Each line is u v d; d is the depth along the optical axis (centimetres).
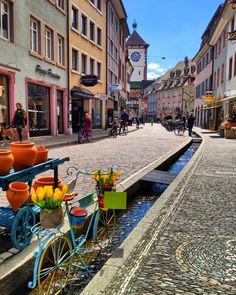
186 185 748
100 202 437
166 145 1720
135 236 432
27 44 1783
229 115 2548
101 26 3241
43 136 2014
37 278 314
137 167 970
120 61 4684
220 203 600
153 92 10344
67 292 344
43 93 2050
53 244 336
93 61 3050
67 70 2375
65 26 2323
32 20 1866
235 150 1516
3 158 370
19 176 395
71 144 1725
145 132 3275
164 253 383
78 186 698
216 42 3728
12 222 373
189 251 390
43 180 484
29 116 1867
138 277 327
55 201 339
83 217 373
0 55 1537
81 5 2650
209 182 785
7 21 1627
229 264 359
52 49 2133
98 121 3297
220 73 3434
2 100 1598
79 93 2444
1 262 341
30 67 1820
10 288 322
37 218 424
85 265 383
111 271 338
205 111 4316
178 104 8431
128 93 6369
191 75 7319
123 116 2828
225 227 475
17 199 374
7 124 1634
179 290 304
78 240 390
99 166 975
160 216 518
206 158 1227
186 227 471
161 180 807
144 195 770
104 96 2952
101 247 451
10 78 1630
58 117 2300
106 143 1827
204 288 308
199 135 2695
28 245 379
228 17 2955
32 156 413
